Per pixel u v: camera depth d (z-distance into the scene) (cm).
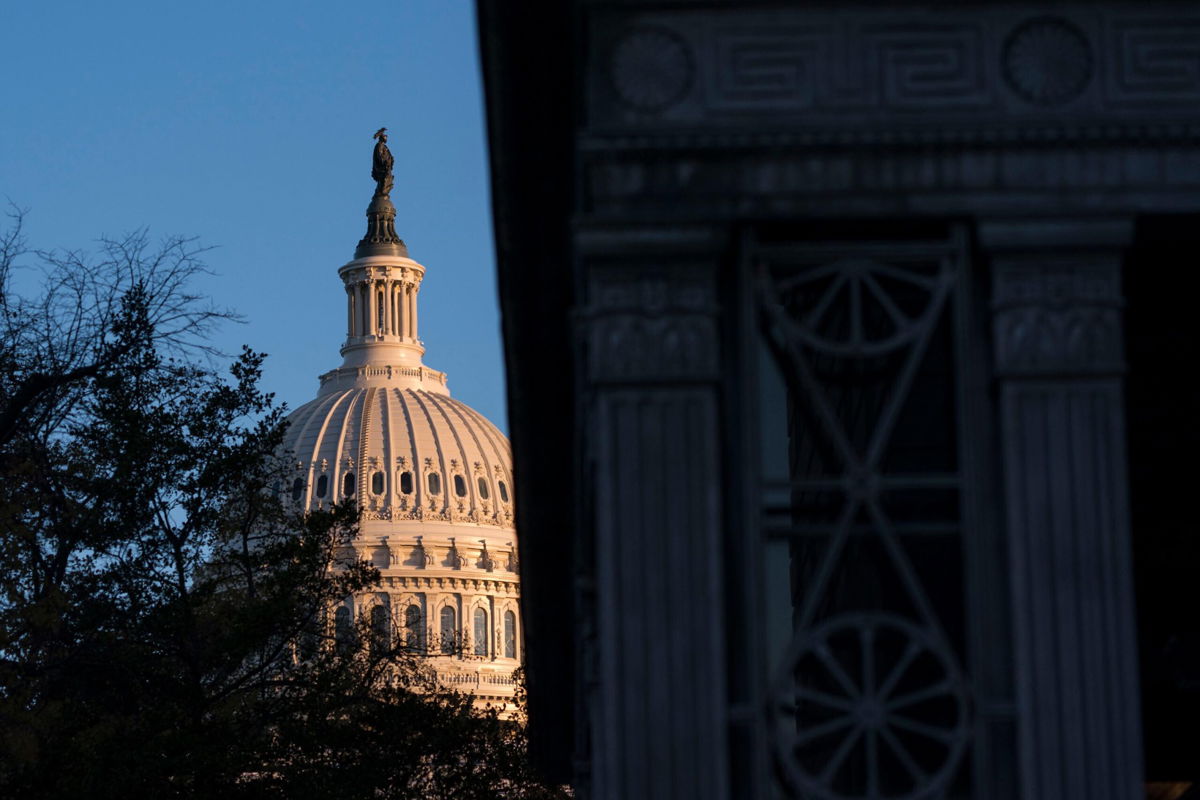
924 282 2788
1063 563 2686
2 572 9188
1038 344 2719
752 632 2717
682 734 2669
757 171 2745
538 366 4312
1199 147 2739
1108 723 2652
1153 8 2761
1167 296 3272
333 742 11675
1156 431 3747
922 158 2744
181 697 11106
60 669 10669
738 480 2819
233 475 11731
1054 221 2728
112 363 10256
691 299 2745
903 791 3462
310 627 12356
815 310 2792
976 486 2745
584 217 2734
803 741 2722
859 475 2766
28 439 9919
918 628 2723
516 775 13725
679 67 2755
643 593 2700
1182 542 3891
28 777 10000
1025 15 2759
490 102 3347
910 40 2762
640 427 2730
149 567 11125
